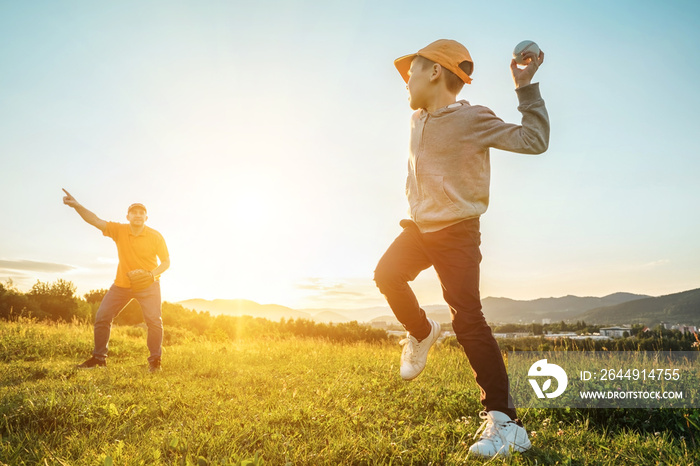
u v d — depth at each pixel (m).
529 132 2.24
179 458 2.03
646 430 2.87
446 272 2.52
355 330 20.53
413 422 3.03
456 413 3.17
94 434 2.35
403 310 2.73
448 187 2.48
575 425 3.00
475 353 2.42
